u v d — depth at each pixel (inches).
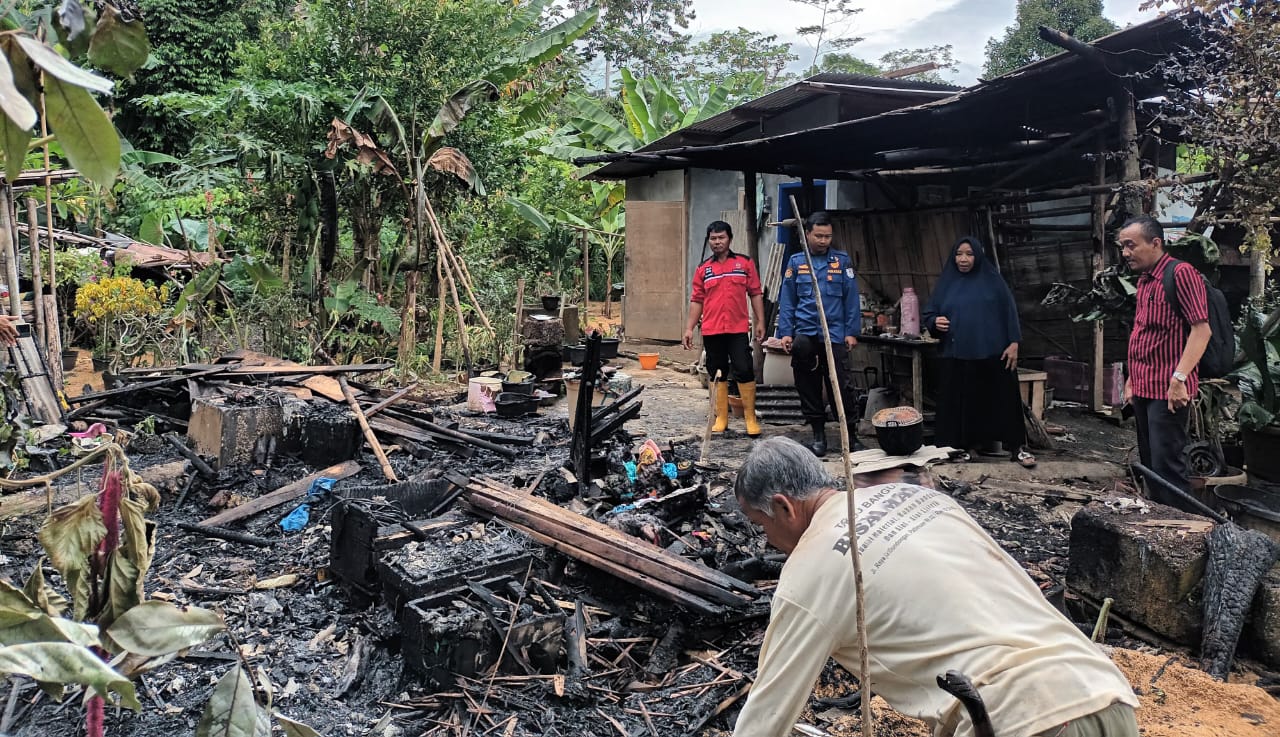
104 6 64.0
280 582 169.8
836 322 271.7
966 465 251.8
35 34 66.3
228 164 505.4
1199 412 219.8
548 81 657.0
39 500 195.0
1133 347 197.9
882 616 77.4
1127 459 260.5
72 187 507.2
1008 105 266.8
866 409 317.4
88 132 49.6
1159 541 147.2
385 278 482.0
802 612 80.1
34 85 50.6
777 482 90.0
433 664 131.2
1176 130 313.6
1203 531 149.3
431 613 133.3
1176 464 191.2
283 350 390.9
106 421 270.4
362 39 420.2
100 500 64.7
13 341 235.0
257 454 239.3
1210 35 212.4
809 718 125.2
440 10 426.6
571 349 447.2
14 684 122.9
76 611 62.3
